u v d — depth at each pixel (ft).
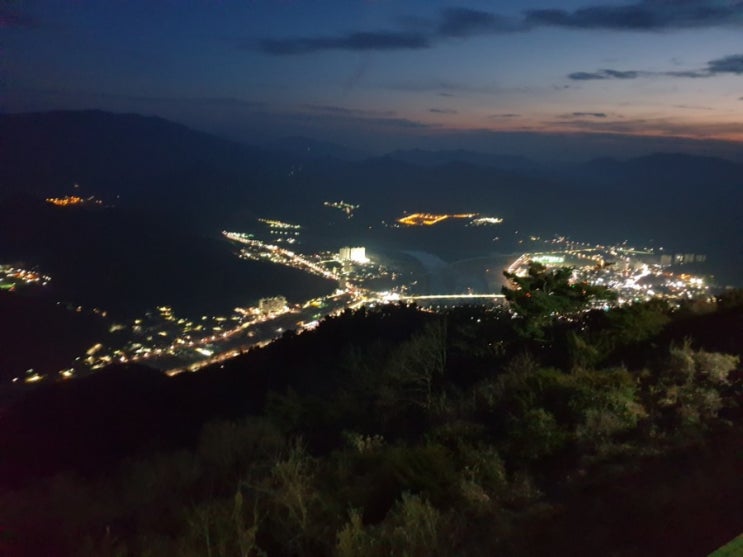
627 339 36.70
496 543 14.42
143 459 28.50
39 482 26.63
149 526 18.63
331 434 31.71
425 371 38.40
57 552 17.42
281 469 20.25
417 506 16.03
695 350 30.96
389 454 21.01
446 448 21.22
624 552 13.12
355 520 15.38
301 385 50.19
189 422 41.60
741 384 24.90
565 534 14.39
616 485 16.81
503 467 20.06
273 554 15.53
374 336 63.77
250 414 40.50
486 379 33.55
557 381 26.40
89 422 41.27
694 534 13.41
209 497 20.72
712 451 18.10
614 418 22.08
